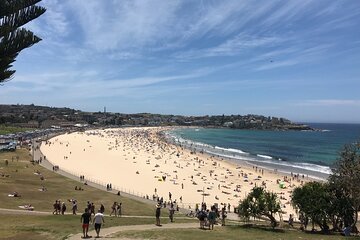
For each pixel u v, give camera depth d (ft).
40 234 74.28
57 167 267.18
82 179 228.43
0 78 35.47
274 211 94.53
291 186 254.27
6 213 114.93
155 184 248.11
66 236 71.92
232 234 78.84
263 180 279.69
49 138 555.69
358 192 91.91
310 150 547.49
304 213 95.81
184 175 289.74
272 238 75.25
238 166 354.95
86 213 72.95
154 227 86.84
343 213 91.50
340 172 95.61
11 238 70.49
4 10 34.81
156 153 432.25
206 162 371.76
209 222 89.25
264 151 532.32
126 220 99.96
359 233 90.89
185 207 181.78
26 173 225.97
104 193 179.73
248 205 95.45
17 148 379.96
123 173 285.64
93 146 486.38
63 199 156.56
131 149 469.16
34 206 135.44
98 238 70.64
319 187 94.32
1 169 231.71
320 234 84.74
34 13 36.22
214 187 247.70
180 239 70.38
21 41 34.88
